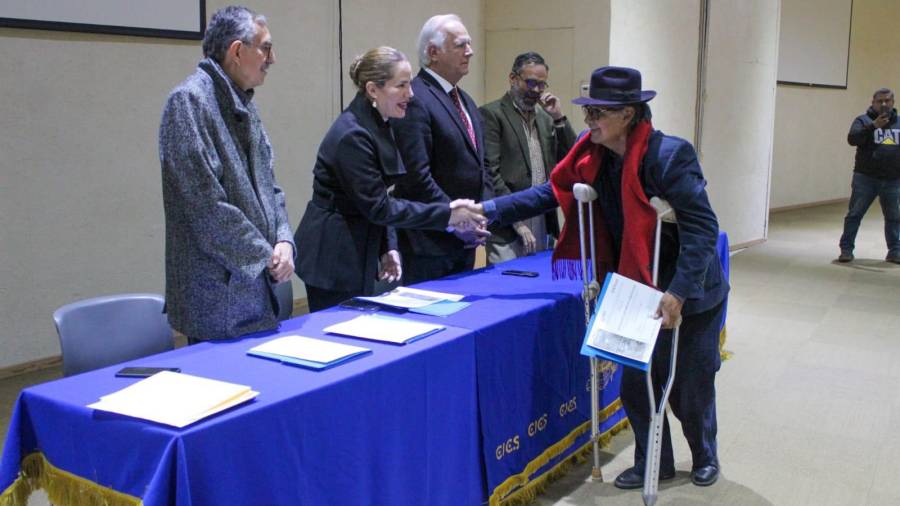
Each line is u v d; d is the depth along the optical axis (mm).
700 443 2520
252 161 1984
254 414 1440
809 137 10773
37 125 3738
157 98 4176
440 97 2730
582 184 2223
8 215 3688
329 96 5078
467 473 2104
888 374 3801
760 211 7844
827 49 10703
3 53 3590
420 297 2406
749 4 7281
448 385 1972
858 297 5465
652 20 5996
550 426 2490
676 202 2088
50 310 3881
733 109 7242
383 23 5371
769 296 5488
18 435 1544
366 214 2342
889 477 2676
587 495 2490
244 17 1899
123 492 1396
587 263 2387
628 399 2473
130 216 4145
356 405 1672
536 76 3359
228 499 1397
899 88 12367
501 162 3439
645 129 2098
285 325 2086
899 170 6504
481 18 6082
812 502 2484
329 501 1625
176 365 1718
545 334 2393
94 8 3836
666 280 2271
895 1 11945
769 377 3744
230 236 1845
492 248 3436
